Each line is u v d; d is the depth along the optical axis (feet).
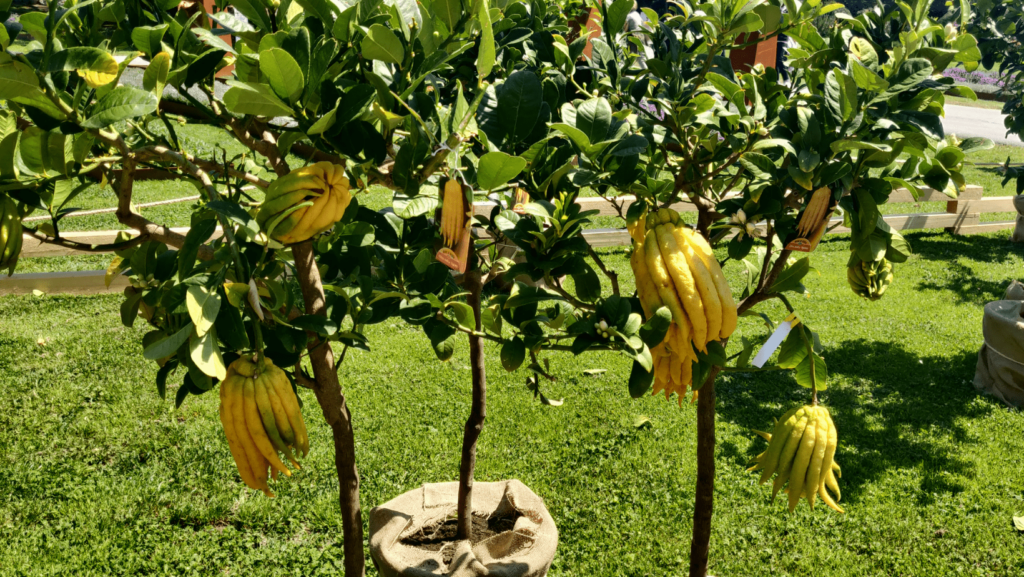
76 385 16.58
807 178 6.13
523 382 17.60
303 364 13.30
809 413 6.43
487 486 9.88
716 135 7.17
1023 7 22.54
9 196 5.05
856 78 6.25
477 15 5.57
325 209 4.74
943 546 12.16
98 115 4.11
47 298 21.59
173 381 17.07
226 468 13.83
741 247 6.89
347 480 7.15
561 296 5.95
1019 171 19.77
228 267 4.66
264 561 11.59
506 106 5.78
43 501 12.71
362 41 4.93
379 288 6.27
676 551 11.94
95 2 5.22
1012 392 17.15
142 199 29.01
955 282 25.77
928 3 7.18
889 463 14.53
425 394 16.85
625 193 6.04
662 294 5.09
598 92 7.97
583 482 13.78
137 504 12.78
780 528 12.48
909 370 18.85
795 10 7.69
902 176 7.41
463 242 5.24
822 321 22.08
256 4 5.28
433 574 7.82
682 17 7.86
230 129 5.52
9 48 4.16
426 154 5.26
